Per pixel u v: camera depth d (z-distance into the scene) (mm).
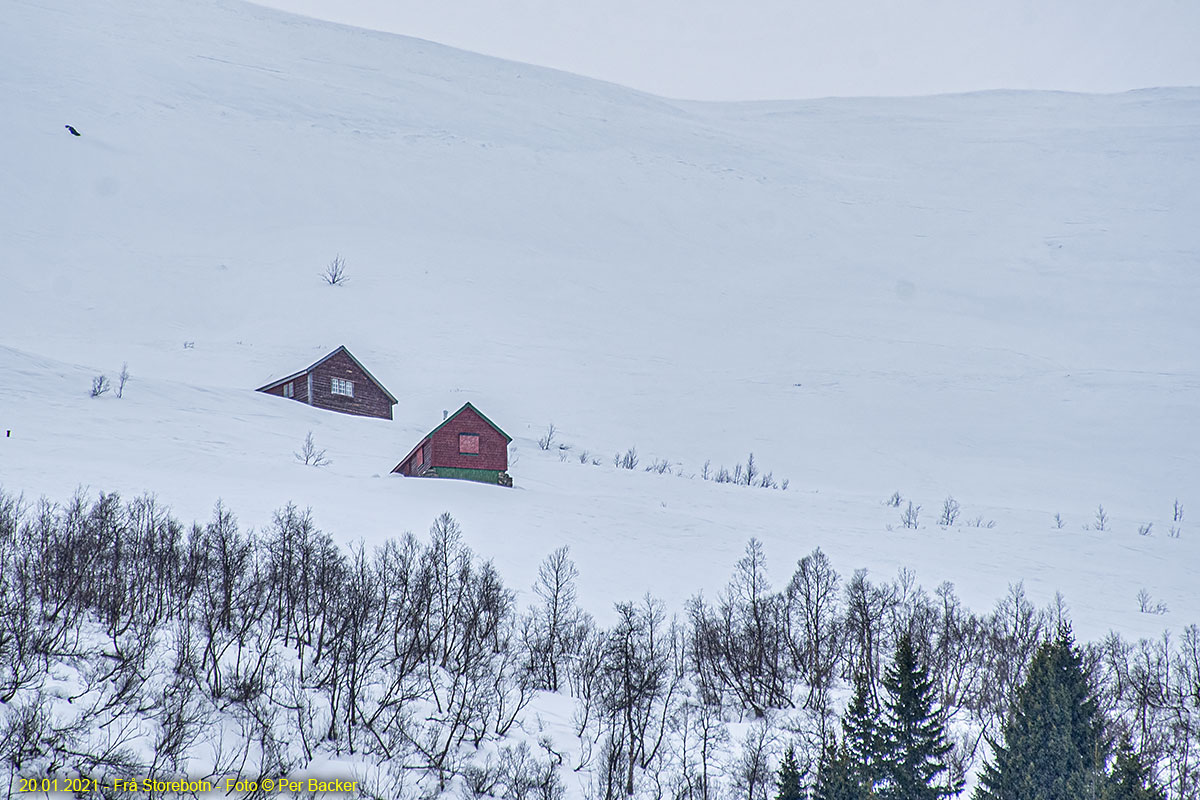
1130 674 145625
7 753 80750
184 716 94000
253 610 124938
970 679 141250
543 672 132000
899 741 94250
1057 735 92812
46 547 126500
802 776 97625
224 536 138125
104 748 85250
